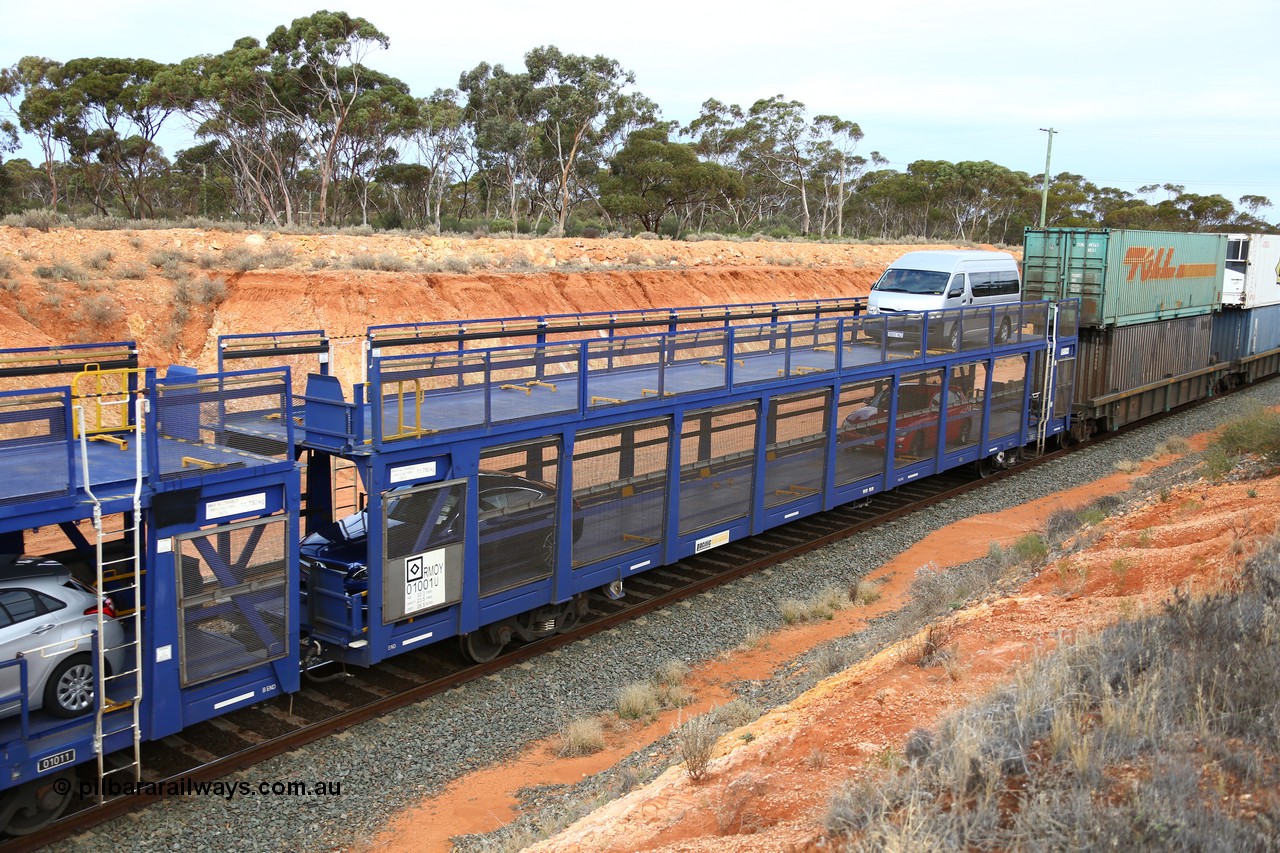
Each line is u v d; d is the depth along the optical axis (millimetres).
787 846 5039
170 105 50469
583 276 37312
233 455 9844
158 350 25906
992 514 19688
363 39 51656
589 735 10062
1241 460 16031
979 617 9836
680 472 14562
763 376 16328
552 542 12625
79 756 8336
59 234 28422
